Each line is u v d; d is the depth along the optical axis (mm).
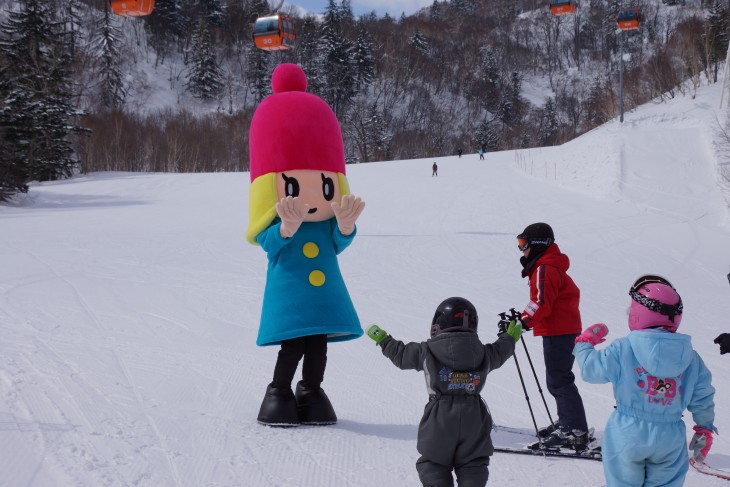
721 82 53000
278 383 5633
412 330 10461
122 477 4145
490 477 4637
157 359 7605
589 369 3646
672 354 3469
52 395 5684
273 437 5203
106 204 37719
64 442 4633
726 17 64562
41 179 55000
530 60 181375
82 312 10445
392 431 5578
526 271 5340
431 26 195375
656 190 33344
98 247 19344
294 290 5715
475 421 3633
